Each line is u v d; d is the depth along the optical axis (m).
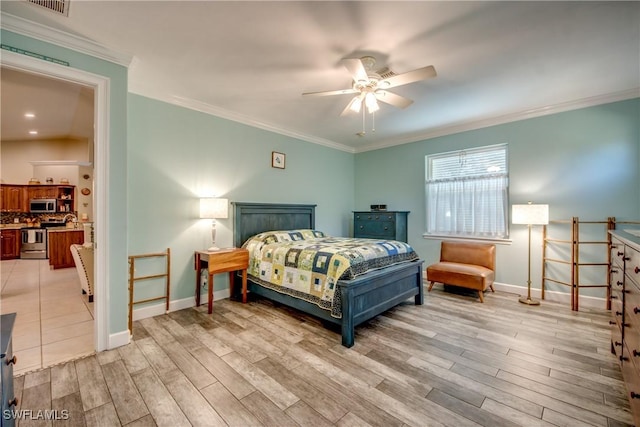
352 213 5.77
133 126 2.95
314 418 1.54
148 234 3.05
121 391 1.76
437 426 1.48
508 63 2.48
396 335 2.57
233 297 3.68
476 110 3.64
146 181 3.04
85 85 2.21
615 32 2.04
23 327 2.75
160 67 2.56
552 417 1.54
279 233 3.76
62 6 1.78
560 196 3.48
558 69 2.59
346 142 5.30
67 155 6.68
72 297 3.71
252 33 2.07
